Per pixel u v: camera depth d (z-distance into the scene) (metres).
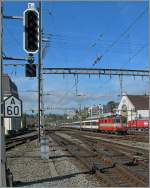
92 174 19.27
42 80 44.94
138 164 23.38
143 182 15.93
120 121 80.88
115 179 17.62
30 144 46.25
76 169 21.09
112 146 40.03
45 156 26.34
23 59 17.22
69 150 35.41
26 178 17.95
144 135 67.25
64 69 44.56
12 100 14.36
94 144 45.12
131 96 134.12
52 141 52.59
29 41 14.81
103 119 89.88
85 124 115.38
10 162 24.98
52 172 19.75
